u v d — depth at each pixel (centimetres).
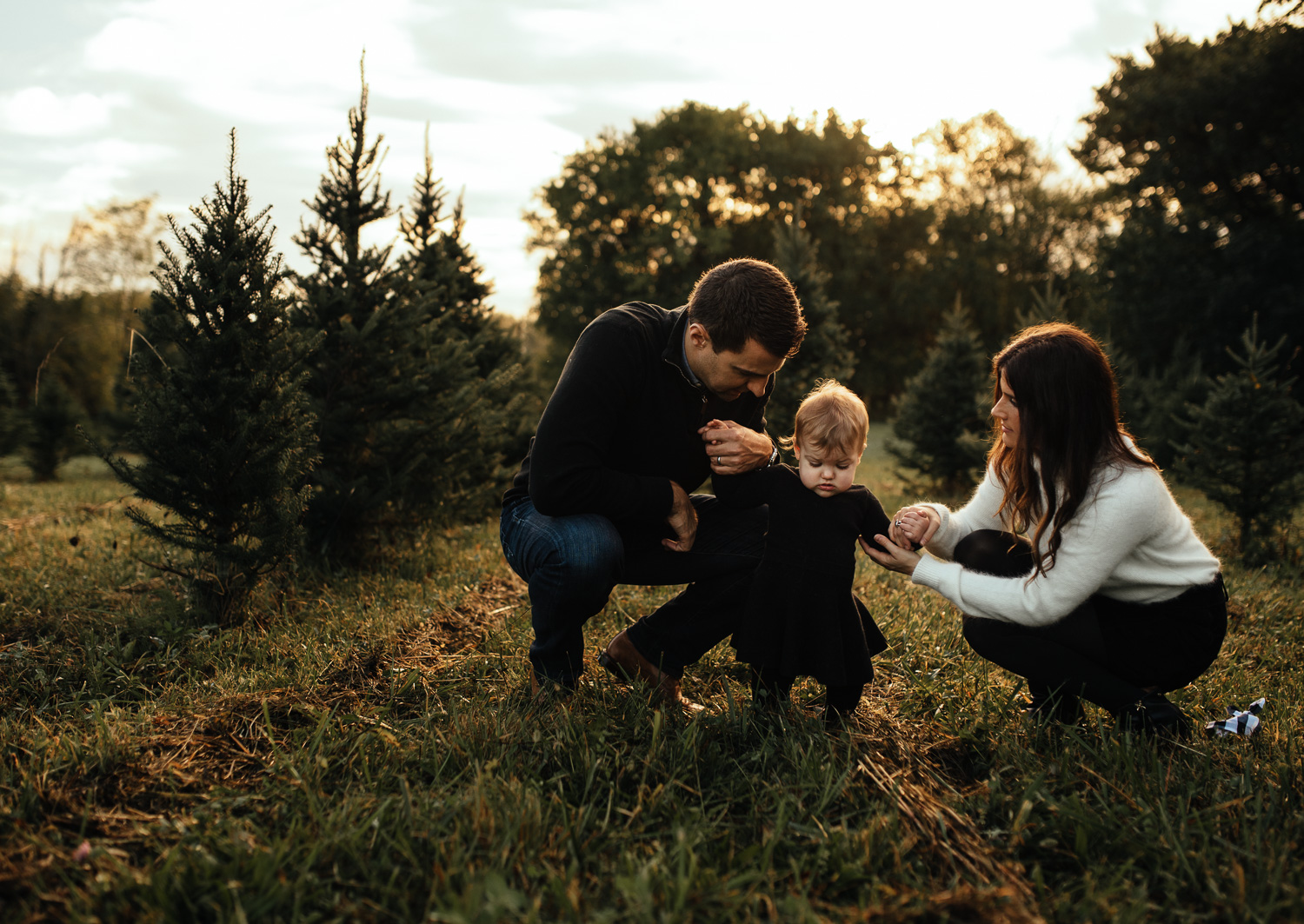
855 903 173
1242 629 408
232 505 373
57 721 260
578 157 3484
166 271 363
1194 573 248
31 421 1333
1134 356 2706
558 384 275
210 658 319
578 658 288
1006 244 3634
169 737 233
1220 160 2388
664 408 278
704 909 163
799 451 264
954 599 258
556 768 223
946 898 163
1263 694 312
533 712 259
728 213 3497
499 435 671
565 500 264
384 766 221
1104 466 238
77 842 185
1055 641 256
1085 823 195
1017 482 257
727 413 294
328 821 187
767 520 295
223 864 174
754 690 269
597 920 155
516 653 327
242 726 246
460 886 170
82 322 3128
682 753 225
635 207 3366
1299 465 655
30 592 404
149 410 358
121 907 160
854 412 255
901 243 3672
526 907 161
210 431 371
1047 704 266
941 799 213
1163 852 187
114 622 353
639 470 288
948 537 288
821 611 254
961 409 1032
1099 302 3005
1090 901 167
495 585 448
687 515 279
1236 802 199
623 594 419
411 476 526
